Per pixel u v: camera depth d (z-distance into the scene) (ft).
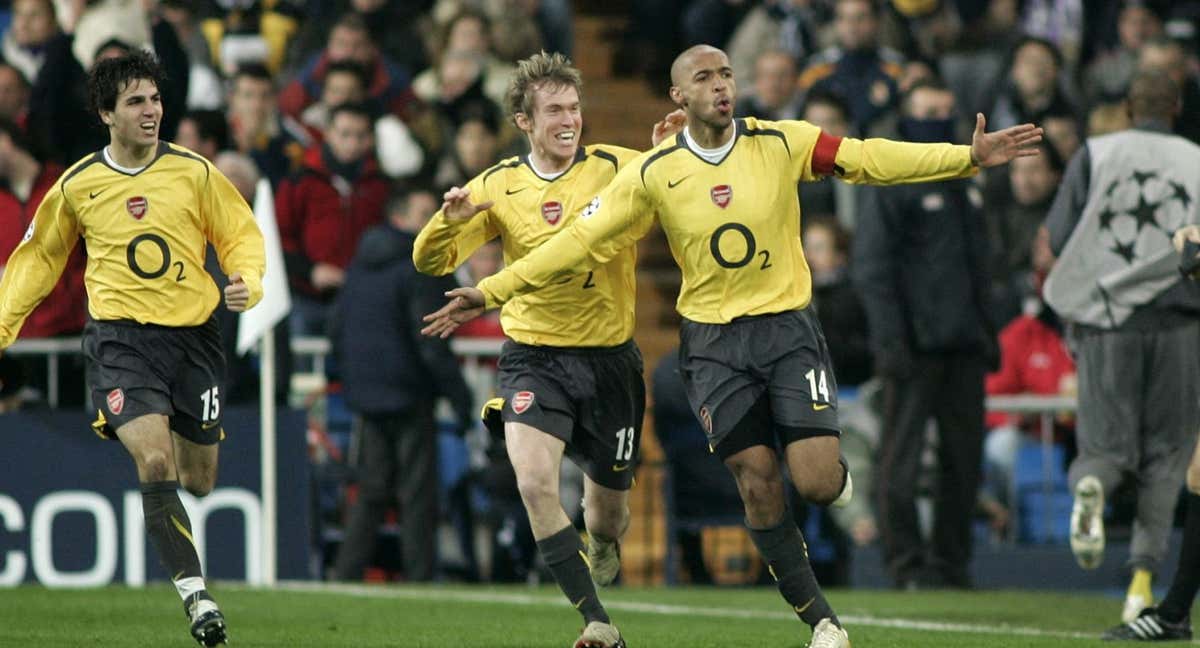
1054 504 147.13
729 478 138.31
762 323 75.61
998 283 160.56
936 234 130.52
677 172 75.77
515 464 79.25
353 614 105.09
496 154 169.17
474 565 142.41
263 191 128.47
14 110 155.12
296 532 131.03
